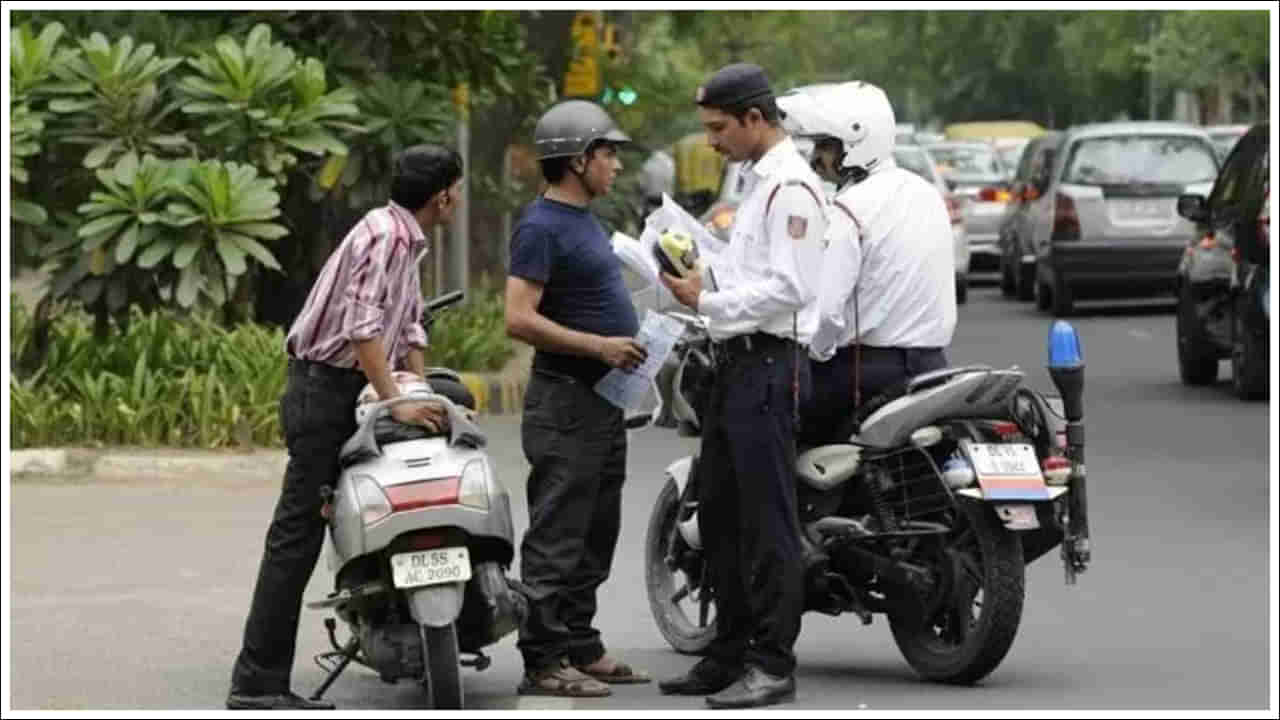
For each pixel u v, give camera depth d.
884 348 15.60
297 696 14.84
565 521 15.22
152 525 22.64
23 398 27.08
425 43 32.34
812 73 135.38
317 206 31.23
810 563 15.50
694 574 16.69
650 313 15.09
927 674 15.48
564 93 51.53
